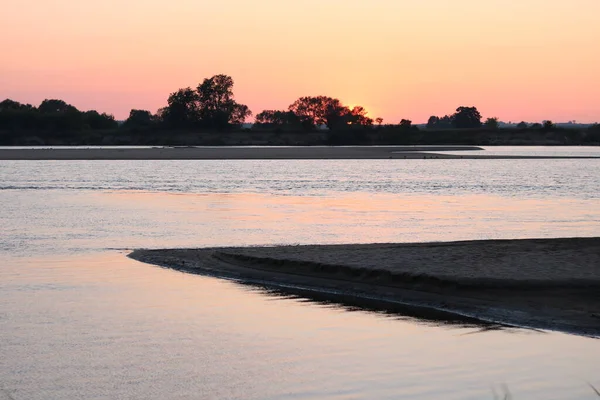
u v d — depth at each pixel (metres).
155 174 88.56
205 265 28.02
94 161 119.75
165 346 17.59
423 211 49.56
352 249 29.81
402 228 40.41
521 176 89.44
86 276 26.06
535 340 18.30
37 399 14.27
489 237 37.00
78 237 36.38
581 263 25.17
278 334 18.75
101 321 19.77
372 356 17.00
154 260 29.27
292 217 45.59
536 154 170.25
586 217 46.31
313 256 28.02
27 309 20.98
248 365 16.30
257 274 26.33
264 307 21.66
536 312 20.58
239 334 18.70
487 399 14.20
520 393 14.53
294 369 16.03
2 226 40.41
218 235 37.41
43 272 26.81
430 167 109.75
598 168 108.62
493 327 19.53
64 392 14.62
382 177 85.94
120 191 64.69
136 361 16.50
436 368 16.09
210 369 16.00
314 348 17.53
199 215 46.47
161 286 24.47
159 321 19.86
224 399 14.34
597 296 21.52
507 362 16.52
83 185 71.00
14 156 130.75
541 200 58.41
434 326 19.61
